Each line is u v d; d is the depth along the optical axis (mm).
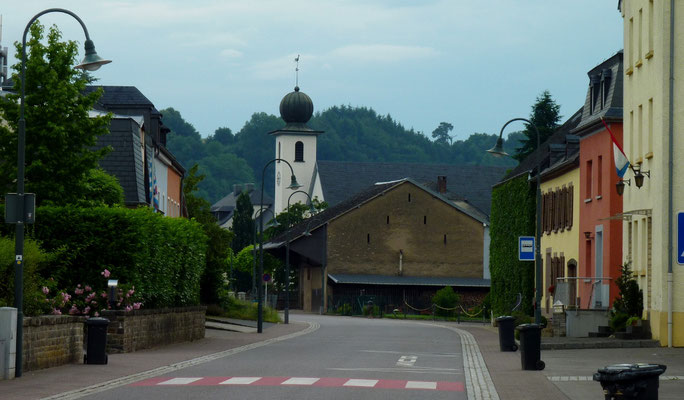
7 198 23344
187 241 40219
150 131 59406
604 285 44781
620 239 45094
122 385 21328
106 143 49062
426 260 103750
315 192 154250
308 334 49156
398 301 101688
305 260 108375
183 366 26922
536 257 42000
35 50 37594
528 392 20750
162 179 61375
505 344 35719
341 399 18656
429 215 104125
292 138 161000
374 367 26984
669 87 35594
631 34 41188
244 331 52094
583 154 50000
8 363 22375
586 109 50906
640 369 15281
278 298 112562
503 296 63906
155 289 35188
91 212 32688
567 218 53094
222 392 19766
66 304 32250
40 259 26594
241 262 121875
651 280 37156
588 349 35000
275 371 25203
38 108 37062
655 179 36469
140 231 33000
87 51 26172
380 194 103000
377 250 102812
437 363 29219
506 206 63844
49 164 36875
